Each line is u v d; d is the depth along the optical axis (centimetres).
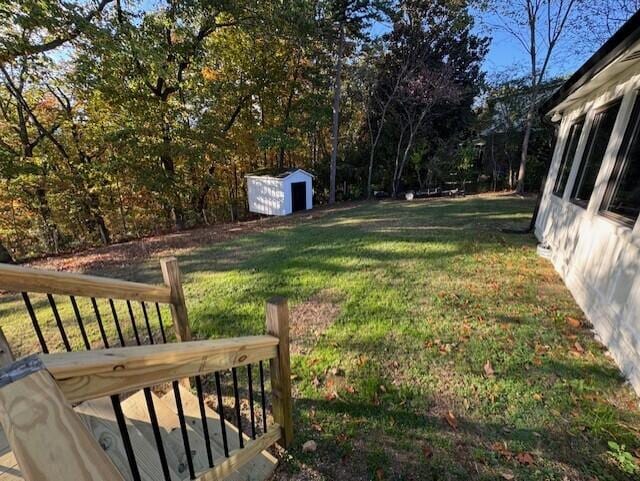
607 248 269
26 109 869
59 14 595
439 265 422
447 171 1636
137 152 922
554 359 227
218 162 1282
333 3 1145
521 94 1468
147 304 350
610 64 253
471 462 152
